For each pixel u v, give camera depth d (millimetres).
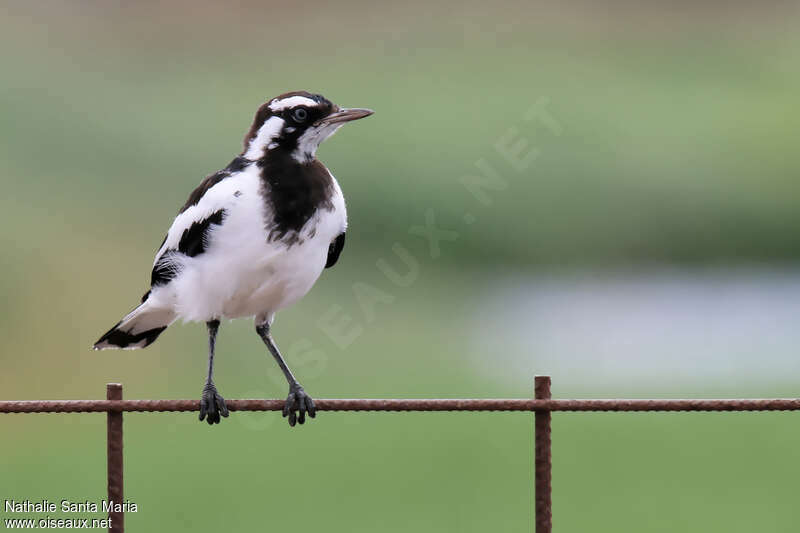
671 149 26531
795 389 14703
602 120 28578
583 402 3730
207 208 5078
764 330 17453
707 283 21484
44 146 25312
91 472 11531
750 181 25578
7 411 3738
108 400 3795
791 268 23703
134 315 5637
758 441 13477
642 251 24328
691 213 24797
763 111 31094
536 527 3760
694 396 14289
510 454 12914
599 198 25016
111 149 26844
